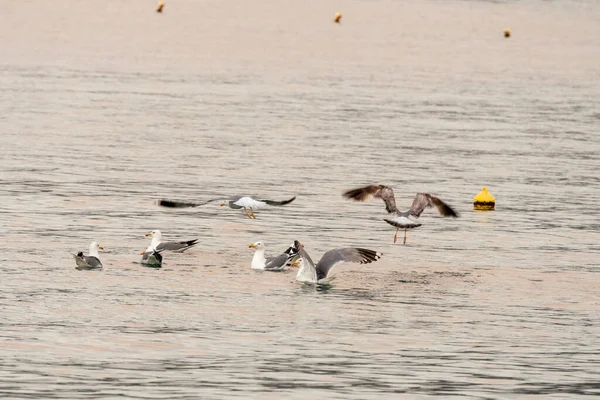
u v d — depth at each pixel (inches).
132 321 906.1
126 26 4896.7
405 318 946.7
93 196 1497.3
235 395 725.3
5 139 1987.0
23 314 914.1
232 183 1633.9
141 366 784.9
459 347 861.2
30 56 3587.6
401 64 3865.7
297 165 1824.6
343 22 5506.9
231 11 5807.1
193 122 2304.4
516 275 1124.5
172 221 1359.5
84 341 843.4
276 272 1107.3
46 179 1614.2
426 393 740.7
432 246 1268.5
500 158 1985.7
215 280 1063.0
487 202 1526.8
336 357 823.1
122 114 2386.8
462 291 1051.3
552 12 6402.6
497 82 3408.0
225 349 835.4
